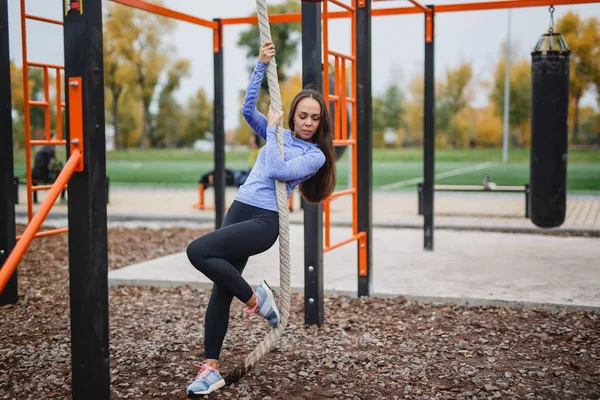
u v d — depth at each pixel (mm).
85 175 2803
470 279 5816
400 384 3461
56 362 3859
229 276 3109
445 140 56281
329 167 3475
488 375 3570
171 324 4711
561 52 6863
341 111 5086
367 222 5348
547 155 6980
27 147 5258
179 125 59531
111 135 55969
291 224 10109
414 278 5902
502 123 54031
